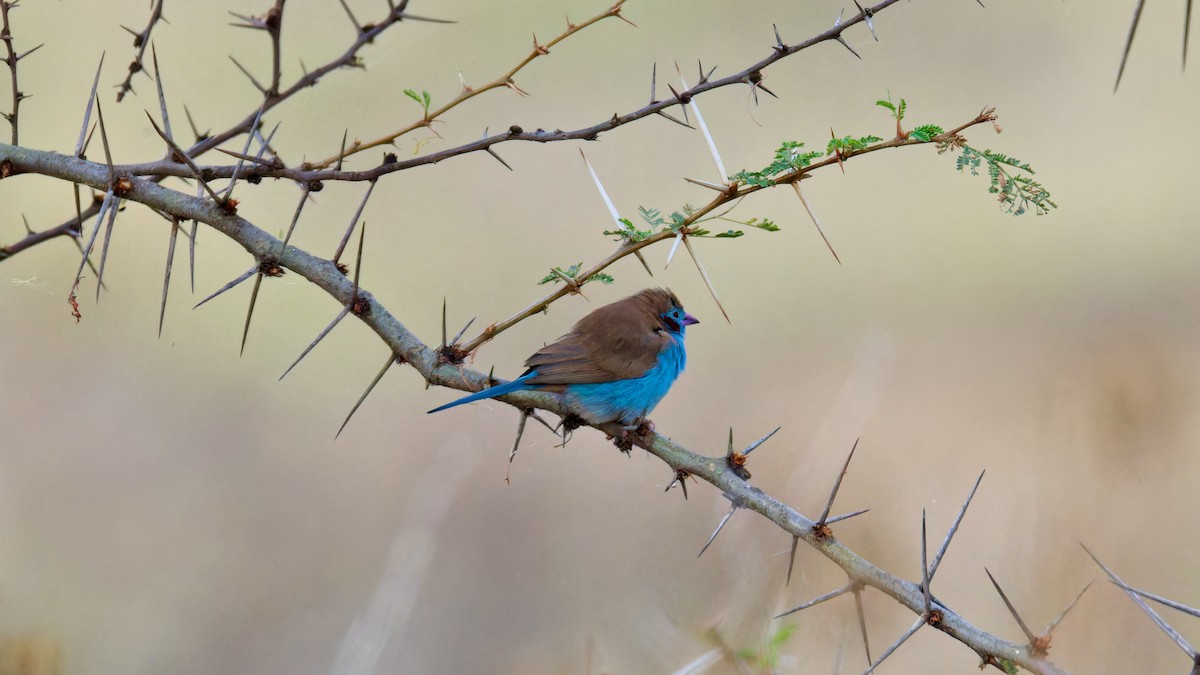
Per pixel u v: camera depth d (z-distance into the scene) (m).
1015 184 5.92
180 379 14.39
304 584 12.25
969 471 12.72
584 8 17.61
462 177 16.84
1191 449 12.77
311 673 11.45
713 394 15.70
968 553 11.57
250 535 12.75
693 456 7.07
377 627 8.22
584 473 13.60
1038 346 15.80
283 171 6.66
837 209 18.12
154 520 12.72
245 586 12.15
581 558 12.30
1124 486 12.41
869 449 13.14
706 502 12.84
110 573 11.97
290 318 15.28
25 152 6.69
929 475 12.56
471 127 17.05
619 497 13.21
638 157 17.69
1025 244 17.83
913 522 11.93
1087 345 15.51
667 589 8.41
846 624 10.02
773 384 15.77
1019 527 11.75
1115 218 17.91
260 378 14.78
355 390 14.95
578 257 16.67
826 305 16.94
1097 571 11.33
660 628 7.99
